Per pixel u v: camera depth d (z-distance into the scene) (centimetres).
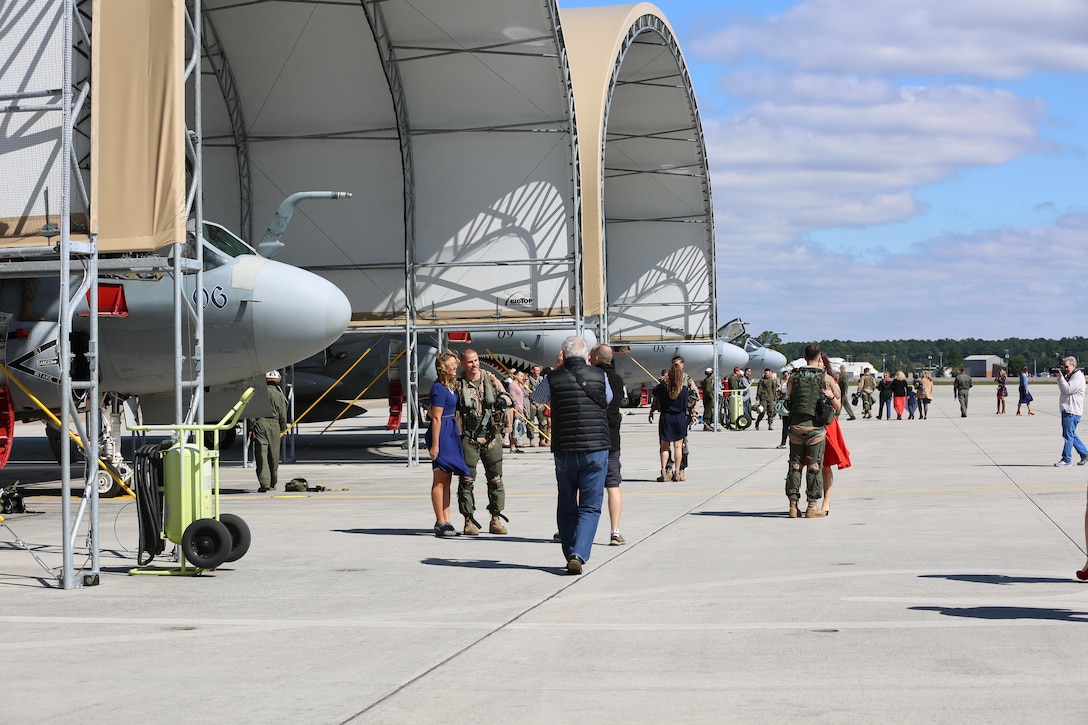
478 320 2372
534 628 714
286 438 2444
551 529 1232
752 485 1733
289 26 2230
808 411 1286
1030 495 1499
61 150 933
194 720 518
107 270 991
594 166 2705
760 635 685
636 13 3002
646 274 3959
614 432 1095
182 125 973
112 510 1485
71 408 912
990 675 584
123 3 983
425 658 636
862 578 883
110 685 584
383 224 2398
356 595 840
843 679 579
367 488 1778
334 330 1670
